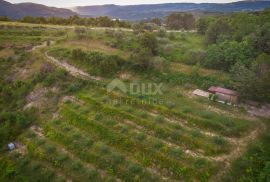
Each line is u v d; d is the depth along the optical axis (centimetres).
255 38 3691
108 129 2581
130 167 2125
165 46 4356
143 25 6400
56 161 2350
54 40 5247
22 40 5359
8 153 2616
